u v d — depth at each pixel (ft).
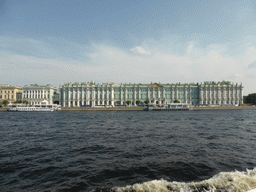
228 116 168.96
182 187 25.32
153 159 39.99
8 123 114.21
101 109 289.33
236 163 37.22
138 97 375.45
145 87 377.91
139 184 26.63
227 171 32.83
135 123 110.93
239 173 29.89
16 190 26.66
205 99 368.89
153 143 55.83
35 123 113.50
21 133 76.18
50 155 43.88
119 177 30.60
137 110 293.64
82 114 208.13
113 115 188.65
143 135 69.62
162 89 376.89
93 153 45.29
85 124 106.63
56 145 54.08
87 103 367.66
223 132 76.54
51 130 83.97
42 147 51.72
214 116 169.58
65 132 77.97
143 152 45.73
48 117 163.12
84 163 37.88
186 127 92.02
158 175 31.19
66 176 31.35
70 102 370.94
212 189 24.56
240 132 76.64
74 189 26.58
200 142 57.06
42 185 28.14
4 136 69.26
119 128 89.20
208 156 42.06
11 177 31.24
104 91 372.79
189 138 63.52
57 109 287.69
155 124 105.29
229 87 367.25
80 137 66.33
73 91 370.32
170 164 36.52
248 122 116.06
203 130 82.07
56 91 426.10
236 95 365.61
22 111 268.62
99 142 57.67
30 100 378.12
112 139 62.28
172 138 63.52
